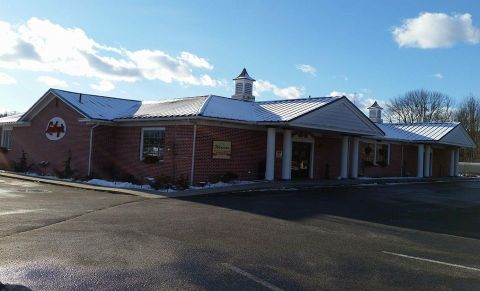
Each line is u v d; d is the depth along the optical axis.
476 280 6.72
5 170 30.33
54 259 7.14
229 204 14.61
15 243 8.21
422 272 7.07
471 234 11.09
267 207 14.15
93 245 8.18
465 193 22.28
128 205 13.93
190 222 10.92
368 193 19.95
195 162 20.27
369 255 8.12
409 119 74.19
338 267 7.18
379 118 39.16
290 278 6.47
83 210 12.56
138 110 25.30
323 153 26.77
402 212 14.59
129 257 7.38
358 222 12.12
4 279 6.08
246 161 22.30
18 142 30.22
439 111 72.19
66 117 25.86
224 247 8.30
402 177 33.19
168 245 8.33
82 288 5.77
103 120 23.89
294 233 10.00
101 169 24.34
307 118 22.20
